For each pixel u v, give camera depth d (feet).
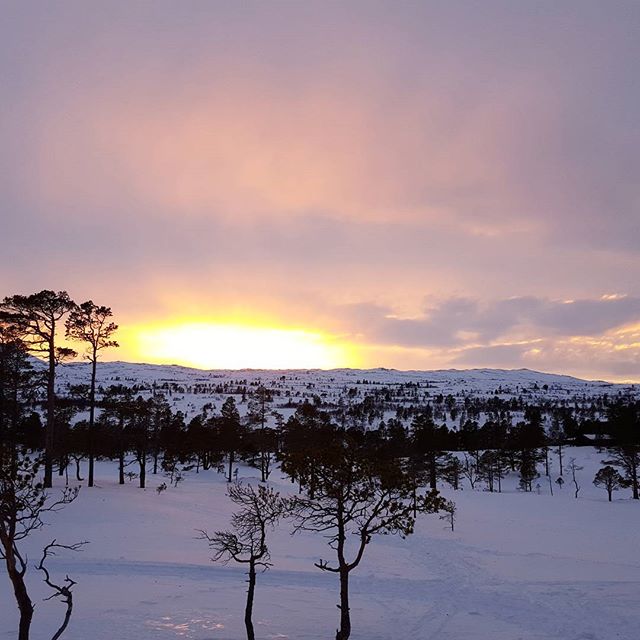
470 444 429.79
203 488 196.44
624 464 295.69
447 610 73.46
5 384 138.72
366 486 57.21
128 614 62.44
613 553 125.18
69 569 82.12
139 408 180.14
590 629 65.31
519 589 85.15
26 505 43.37
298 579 85.46
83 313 152.56
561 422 588.50
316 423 256.52
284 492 195.72
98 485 170.19
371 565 100.07
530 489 330.75
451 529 154.40
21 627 39.27
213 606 67.72
